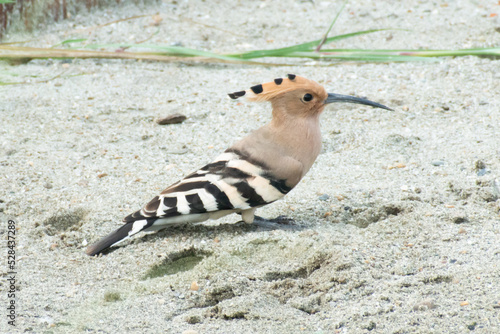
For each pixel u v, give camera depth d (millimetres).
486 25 16891
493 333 6910
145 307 7859
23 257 8852
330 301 7723
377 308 7445
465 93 13500
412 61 15258
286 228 9336
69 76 14766
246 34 17094
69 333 7414
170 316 7691
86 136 12242
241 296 7926
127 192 10398
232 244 8773
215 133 12438
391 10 18375
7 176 10719
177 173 11023
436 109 12898
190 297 8000
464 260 8219
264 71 15117
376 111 12961
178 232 9305
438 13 17969
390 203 9719
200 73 15055
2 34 16172
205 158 11539
